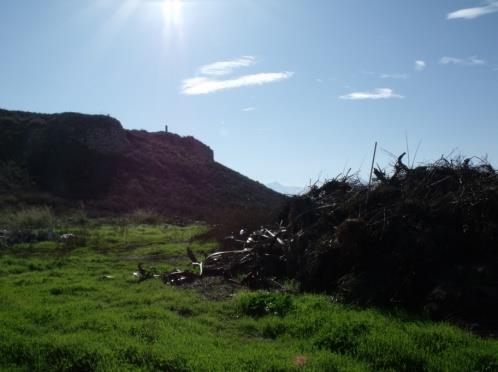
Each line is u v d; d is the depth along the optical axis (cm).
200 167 6375
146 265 1551
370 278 979
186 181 5878
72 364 677
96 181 5275
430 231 980
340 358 671
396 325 780
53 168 5331
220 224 2011
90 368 671
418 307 901
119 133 6031
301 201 1423
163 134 7188
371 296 932
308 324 818
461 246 972
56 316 907
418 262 951
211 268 1309
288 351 711
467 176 1110
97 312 936
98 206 4662
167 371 656
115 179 5381
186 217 4241
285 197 1669
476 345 693
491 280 860
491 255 944
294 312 905
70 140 5631
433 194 1088
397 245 994
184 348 714
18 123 5938
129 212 4616
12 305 985
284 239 1338
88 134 5741
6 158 5444
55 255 1789
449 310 829
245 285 1188
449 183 1112
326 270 1096
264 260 1272
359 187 1280
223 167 6806
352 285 980
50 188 5103
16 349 727
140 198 5134
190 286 1189
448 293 843
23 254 1802
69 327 831
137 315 902
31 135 5703
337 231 1082
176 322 862
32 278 1298
